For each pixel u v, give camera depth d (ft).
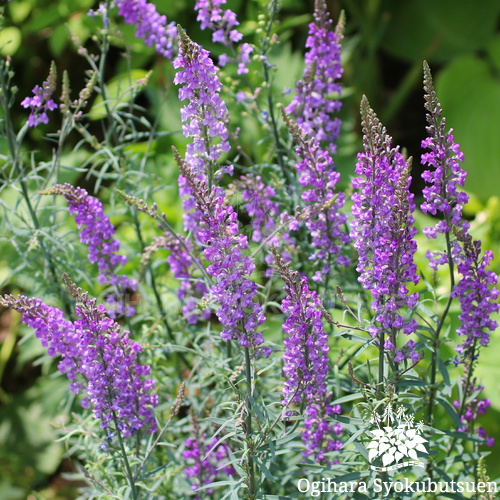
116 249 4.69
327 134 4.93
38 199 4.93
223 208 4.19
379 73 9.25
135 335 5.03
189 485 4.82
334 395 4.66
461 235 4.34
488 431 5.63
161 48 5.07
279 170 5.00
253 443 4.28
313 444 4.51
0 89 4.88
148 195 5.26
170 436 4.97
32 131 8.34
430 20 9.18
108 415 4.39
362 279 4.27
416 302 4.26
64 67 8.78
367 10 8.94
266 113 4.98
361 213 4.26
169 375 5.26
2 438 6.68
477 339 4.48
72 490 6.38
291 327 4.24
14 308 4.32
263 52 4.96
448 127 8.68
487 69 8.74
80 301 4.29
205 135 4.35
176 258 4.88
